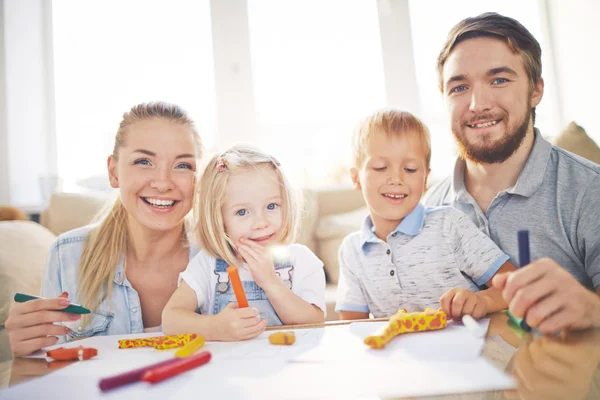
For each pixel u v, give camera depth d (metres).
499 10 2.38
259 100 2.43
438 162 2.29
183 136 0.90
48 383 0.45
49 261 0.99
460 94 0.92
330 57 2.44
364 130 1.02
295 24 2.44
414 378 0.41
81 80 2.38
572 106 2.18
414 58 2.42
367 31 2.44
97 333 0.89
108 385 0.42
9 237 1.36
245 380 0.43
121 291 0.91
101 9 2.40
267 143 2.41
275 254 0.92
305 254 0.94
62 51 2.37
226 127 2.40
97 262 0.92
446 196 1.08
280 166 0.95
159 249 0.95
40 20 2.37
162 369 0.44
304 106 2.43
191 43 2.42
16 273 1.23
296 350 0.53
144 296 0.96
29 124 2.33
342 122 2.42
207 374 0.45
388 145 0.97
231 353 0.53
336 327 0.65
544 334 0.53
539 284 0.53
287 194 0.94
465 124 0.92
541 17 2.32
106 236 0.94
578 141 1.40
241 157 0.92
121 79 2.39
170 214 0.89
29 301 0.63
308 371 0.45
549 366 0.42
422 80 2.42
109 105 2.39
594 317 0.53
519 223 0.91
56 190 2.29
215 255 0.90
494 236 0.93
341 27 2.44
